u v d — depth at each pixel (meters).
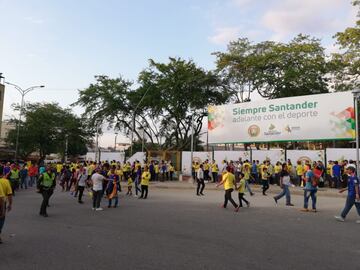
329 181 22.80
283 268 5.74
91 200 16.27
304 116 25.97
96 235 8.27
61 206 14.00
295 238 8.09
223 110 30.50
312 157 25.92
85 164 18.80
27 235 8.24
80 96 45.25
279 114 27.25
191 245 7.30
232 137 29.75
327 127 24.86
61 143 57.25
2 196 7.41
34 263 5.93
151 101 42.16
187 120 44.75
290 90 37.53
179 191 22.05
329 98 24.92
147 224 9.81
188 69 41.19
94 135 56.56
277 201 16.00
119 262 6.02
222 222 10.21
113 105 43.94
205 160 30.92
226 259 6.25
